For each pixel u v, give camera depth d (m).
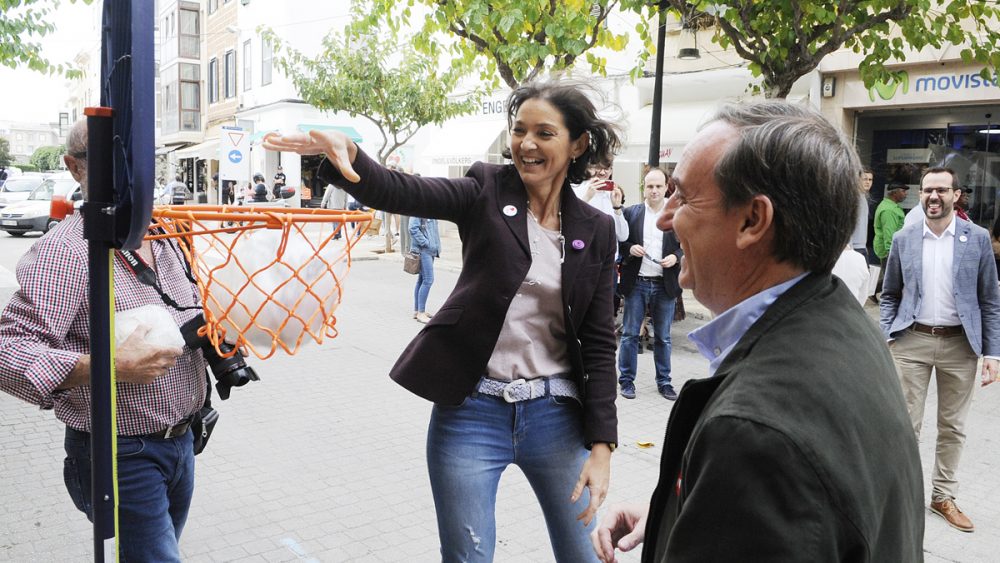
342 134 1.88
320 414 5.58
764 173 1.09
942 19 7.46
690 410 1.14
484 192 2.18
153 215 1.60
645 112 13.14
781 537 0.90
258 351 1.75
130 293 2.11
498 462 2.23
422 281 9.33
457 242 18.92
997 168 10.15
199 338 2.14
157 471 2.17
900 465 1.02
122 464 2.10
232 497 4.11
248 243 1.71
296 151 1.87
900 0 6.98
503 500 4.19
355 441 5.02
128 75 1.38
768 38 7.48
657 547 1.19
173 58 31.06
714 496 0.95
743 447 0.94
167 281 2.24
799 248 1.11
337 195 16.03
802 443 0.92
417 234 9.16
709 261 1.19
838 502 0.91
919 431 4.25
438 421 2.24
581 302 2.22
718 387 1.08
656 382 6.52
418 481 4.38
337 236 1.79
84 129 1.99
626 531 1.67
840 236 1.11
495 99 17.30
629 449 5.03
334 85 15.77
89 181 1.44
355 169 1.94
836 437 0.95
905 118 10.89
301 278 1.70
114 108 1.43
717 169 1.14
